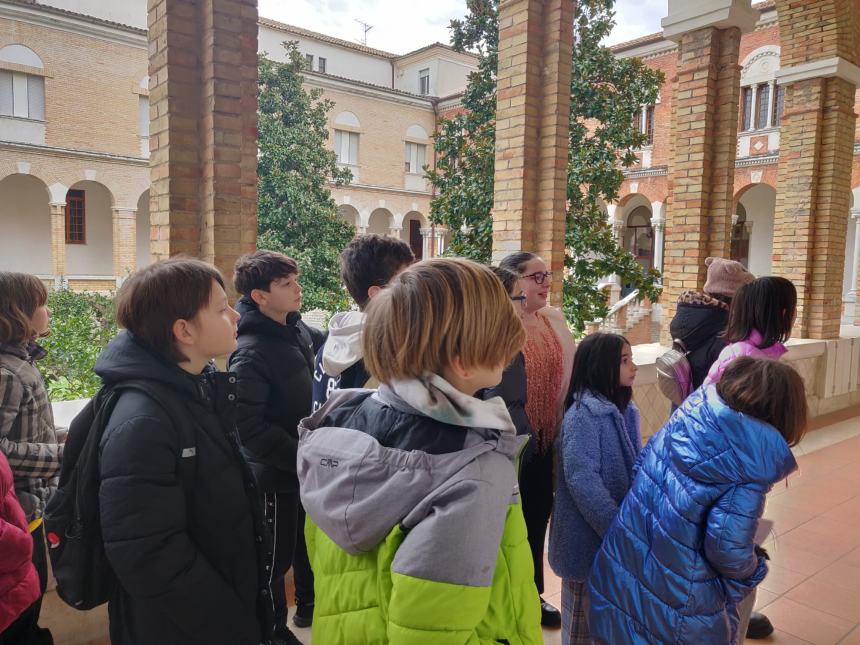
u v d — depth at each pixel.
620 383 2.26
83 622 2.63
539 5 4.59
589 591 1.94
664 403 5.21
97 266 23.06
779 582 3.36
